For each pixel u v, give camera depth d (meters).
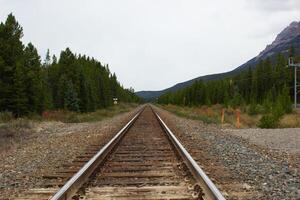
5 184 7.39
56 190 6.54
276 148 14.05
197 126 23.67
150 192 6.34
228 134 18.75
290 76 106.69
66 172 8.37
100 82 79.25
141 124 25.17
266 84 107.94
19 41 39.50
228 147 13.06
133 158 10.25
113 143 12.99
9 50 38.59
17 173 8.59
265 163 9.61
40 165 9.66
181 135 17.11
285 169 8.72
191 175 7.48
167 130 17.20
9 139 17.14
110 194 6.17
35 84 41.31
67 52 59.91
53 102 54.94
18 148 14.47
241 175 7.93
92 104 62.00
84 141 15.50
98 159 9.14
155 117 36.00
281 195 6.23
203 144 13.83
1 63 37.31
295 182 7.31
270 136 18.25
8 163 10.33
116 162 9.59
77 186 6.44
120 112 60.88
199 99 105.50
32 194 6.31
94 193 6.26
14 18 39.44
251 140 16.89
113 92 111.25
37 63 44.91
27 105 39.09
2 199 6.02
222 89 104.75
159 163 9.34
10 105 37.66
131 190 6.46
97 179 7.52
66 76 56.59
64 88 54.56
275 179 7.55
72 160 10.27
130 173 7.98
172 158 10.19
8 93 37.72
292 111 43.69
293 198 6.05
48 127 24.98
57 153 12.01
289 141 16.11
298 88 104.62
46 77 57.97
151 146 12.99
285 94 43.81
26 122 23.84
